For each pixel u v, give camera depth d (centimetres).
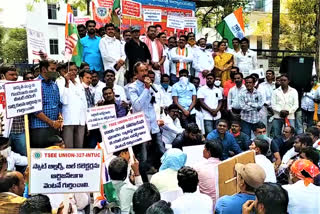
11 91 523
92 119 612
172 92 924
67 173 368
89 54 927
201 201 374
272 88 1014
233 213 348
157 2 1306
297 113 1030
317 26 1484
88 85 762
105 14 1312
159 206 287
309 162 410
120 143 472
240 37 1262
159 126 788
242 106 910
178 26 1248
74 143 707
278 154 691
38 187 359
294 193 389
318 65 1440
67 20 845
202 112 949
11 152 552
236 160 437
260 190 293
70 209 380
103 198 413
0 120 572
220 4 1950
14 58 3309
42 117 609
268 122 1015
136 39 930
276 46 2036
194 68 1050
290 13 2653
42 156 361
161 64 996
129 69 911
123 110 748
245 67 1075
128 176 469
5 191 355
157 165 746
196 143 705
